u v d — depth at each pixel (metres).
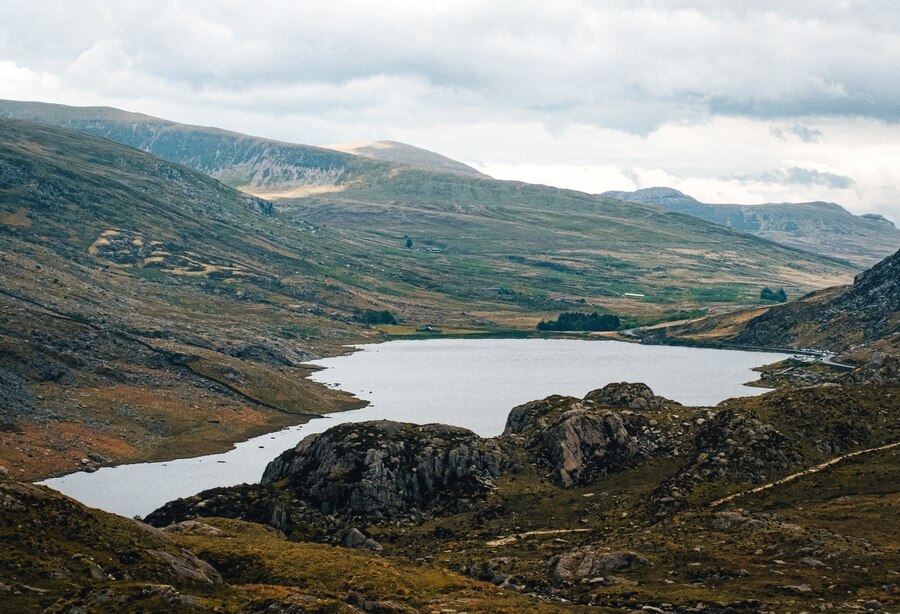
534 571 133.25
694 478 165.62
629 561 130.25
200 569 112.56
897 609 102.75
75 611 90.50
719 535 139.25
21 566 97.75
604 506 164.88
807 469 165.75
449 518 166.50
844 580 115.25
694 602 111.00
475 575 135.75
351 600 102.12
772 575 119.62
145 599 93.81
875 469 162.12
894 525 135.88
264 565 122.88
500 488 175.62
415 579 121.06
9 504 107.75
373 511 168.12
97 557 104.56
